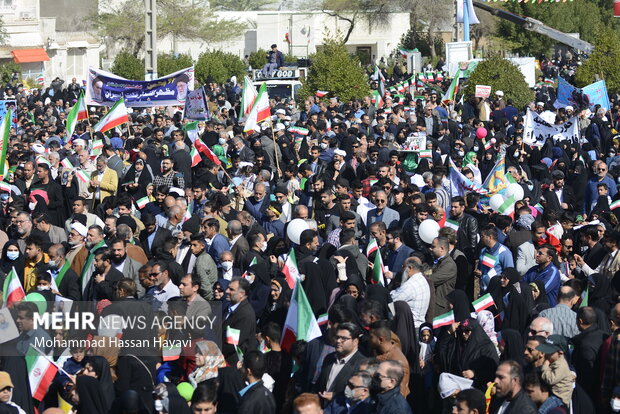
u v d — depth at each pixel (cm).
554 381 1201
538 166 2858
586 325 1343
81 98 3256
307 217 1952
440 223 1947
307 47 10856
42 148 2944
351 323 1231
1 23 8819
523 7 10150
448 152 3075
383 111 3950
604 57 5762
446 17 10125
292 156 3056
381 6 10694
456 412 1132
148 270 1600
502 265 1767
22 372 1302
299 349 1328
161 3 9781
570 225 2038
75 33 9412
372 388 1151
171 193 2173
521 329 1515
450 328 1370
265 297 1622
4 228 2295
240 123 3388
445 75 6738
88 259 1755
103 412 1265
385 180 2227
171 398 1205
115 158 2620
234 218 2127
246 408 1200
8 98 5566
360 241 1983
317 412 1110
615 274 1694
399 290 1532
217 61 7631
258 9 13925
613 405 1216
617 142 3338
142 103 3575
